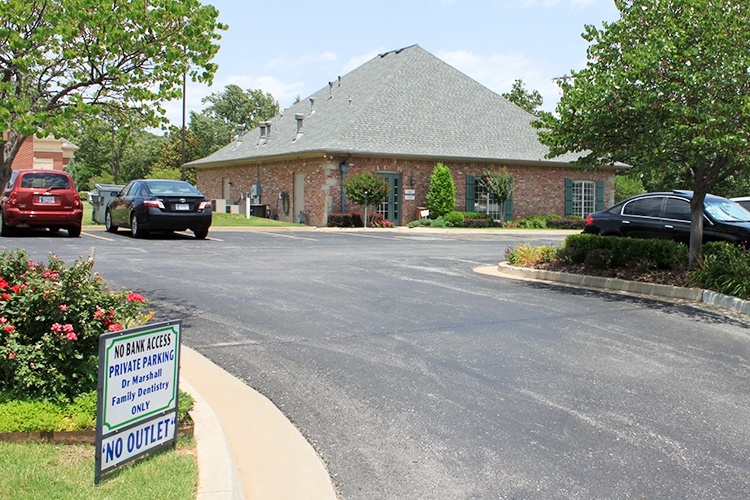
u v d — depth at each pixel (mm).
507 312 8961
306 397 5523
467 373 6207
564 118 11461
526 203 31438
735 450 4664
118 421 3752
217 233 20719
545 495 3971
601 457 4508
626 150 11211
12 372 4660
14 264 5426
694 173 11250
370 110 29453
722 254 10711
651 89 10312
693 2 10273
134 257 13445
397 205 28438
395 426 4969
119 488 3580
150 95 6668
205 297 9344
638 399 5629
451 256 15828
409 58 33531
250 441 4625
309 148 27094
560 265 12828
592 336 7727
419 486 4062
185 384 5457
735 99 9812
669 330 8148
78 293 4918
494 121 32625
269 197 31406
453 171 29609
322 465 4312
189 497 3496
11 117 6418
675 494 4016
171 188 17812
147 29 6664
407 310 8883
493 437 4801
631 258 12102
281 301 9227
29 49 6258
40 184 16469
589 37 11906
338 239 20094
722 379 6207
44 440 4266
